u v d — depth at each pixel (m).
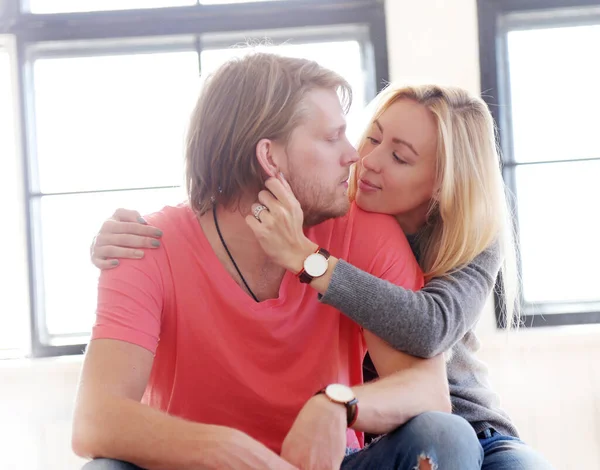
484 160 1.71
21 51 2.81
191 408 1.45
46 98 2.85
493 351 2.62
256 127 1.40
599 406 2.58
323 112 1.42
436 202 1.69
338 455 1.23
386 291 1.40
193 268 1.43
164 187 2.85
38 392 2.65
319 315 1.48
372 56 2.77
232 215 1.45
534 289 2.83
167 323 1.42
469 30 2.71
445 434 1.22
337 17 2.78
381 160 1.66
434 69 2.72
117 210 1.47
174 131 2.86
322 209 1.44
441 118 1.65
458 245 1.63
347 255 1.54
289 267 1.40
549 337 2.60
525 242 2.83
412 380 1.36
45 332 2.82
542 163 2.83
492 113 2.76
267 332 1.42
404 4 2.73
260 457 1.20
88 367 1.31
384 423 1.28
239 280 1.46
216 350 1.42
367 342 1.47
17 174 2.80
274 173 1.42
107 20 2.80
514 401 2.61
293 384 1.44
